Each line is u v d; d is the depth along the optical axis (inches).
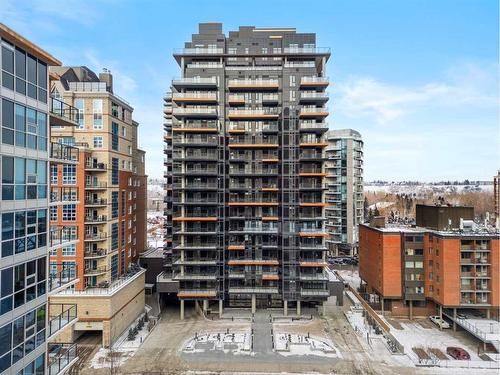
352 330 2106.3
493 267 2155.5
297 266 2340.1
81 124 2121.1
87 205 2028.8
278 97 2410.2
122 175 2340.1
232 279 2380.7
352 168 4126.5
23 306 789.9
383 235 2367.1
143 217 2974.9
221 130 2393.0
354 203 4146.2
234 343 1903.3
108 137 2133.4
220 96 2400.3
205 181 2388.0
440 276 2210.9
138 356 1739.7
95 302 1845.5
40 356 858.8
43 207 869.2
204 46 2460.6
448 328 2153.1
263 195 2409.0
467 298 2175.2
